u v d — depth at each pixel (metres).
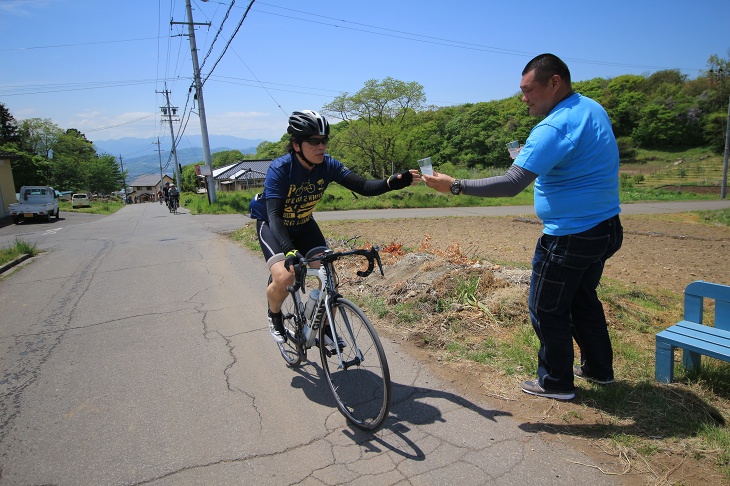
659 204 26.08
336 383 3.12
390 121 44.12
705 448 2.33
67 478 2.33
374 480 2.26
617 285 6.35
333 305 2.86
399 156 41.00
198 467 2.39
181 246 9.65
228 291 5.82
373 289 5.23
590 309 2.99
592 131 2.53
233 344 4.09
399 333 4.06
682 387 2.93
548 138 2.49
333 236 10.86
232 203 22.70
